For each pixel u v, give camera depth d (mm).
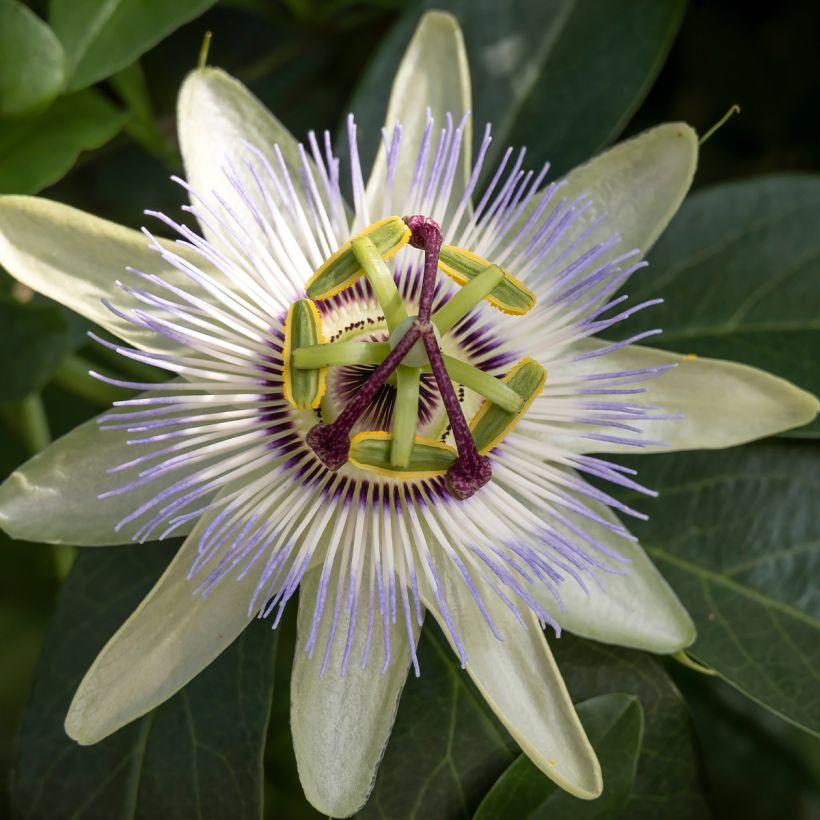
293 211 258
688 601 273
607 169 268
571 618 256
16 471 249
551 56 293
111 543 249
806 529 274
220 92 261
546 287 263
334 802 244
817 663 267
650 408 258
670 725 266
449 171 260
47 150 279
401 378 257
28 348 272
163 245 254
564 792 258
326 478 258
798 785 301
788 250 290
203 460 255
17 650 321
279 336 259
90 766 262
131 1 281
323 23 308
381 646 250
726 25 310
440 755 264
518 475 261
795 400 259
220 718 263
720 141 318
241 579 250
